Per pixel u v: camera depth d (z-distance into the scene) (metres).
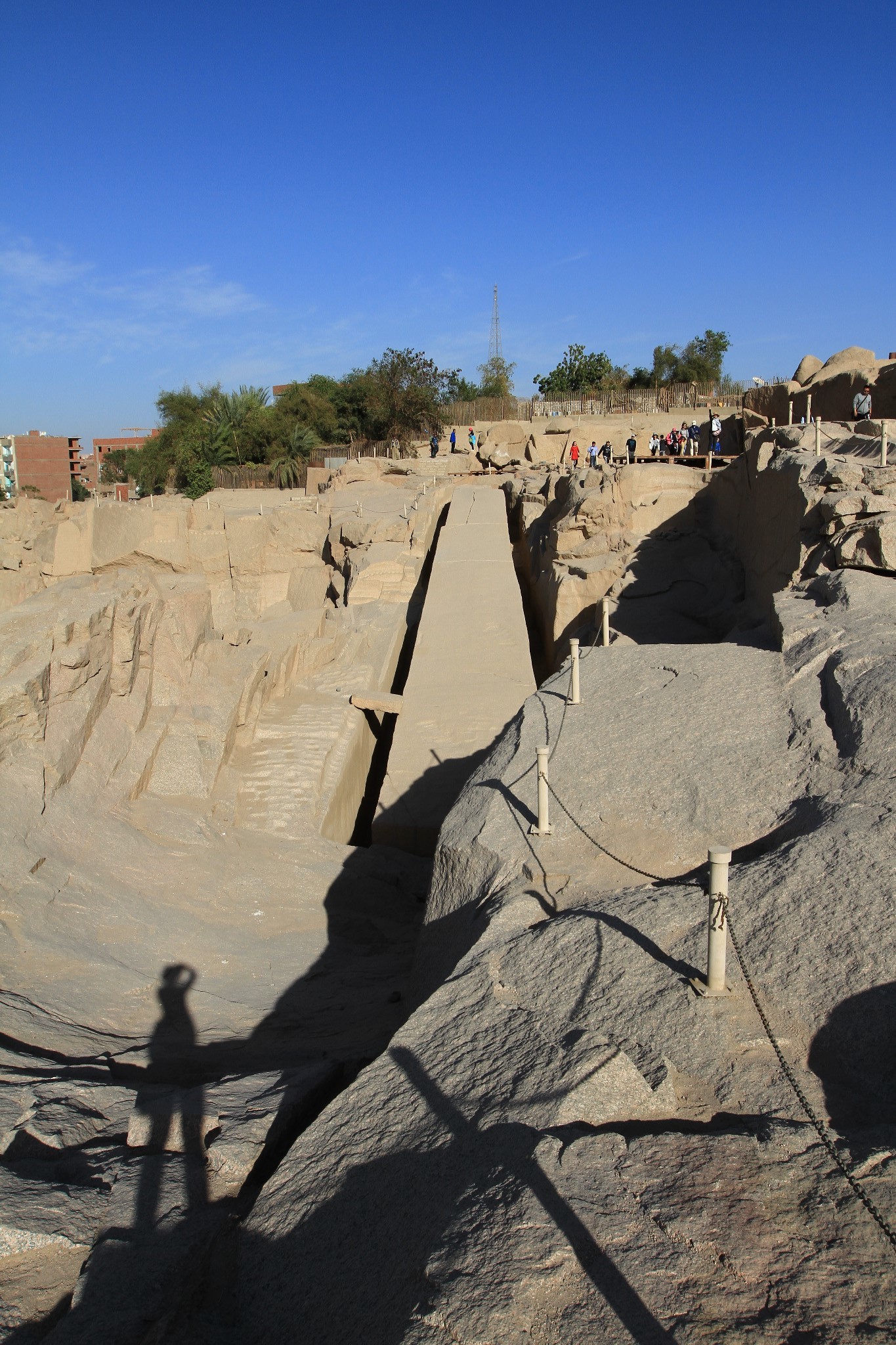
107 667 11.20
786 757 6.91
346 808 14.40
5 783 9.18
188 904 9.59
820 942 4.45
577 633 20.33
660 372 65.88
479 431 46.09
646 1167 3.30
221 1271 3.62
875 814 5.40
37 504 20.33
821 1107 3.66
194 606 13.30
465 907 6.72
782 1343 2.60
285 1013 7.76
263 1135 4.52
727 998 4.30
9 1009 6.71
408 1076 4.35
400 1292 3.04
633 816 6.75
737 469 18.16
